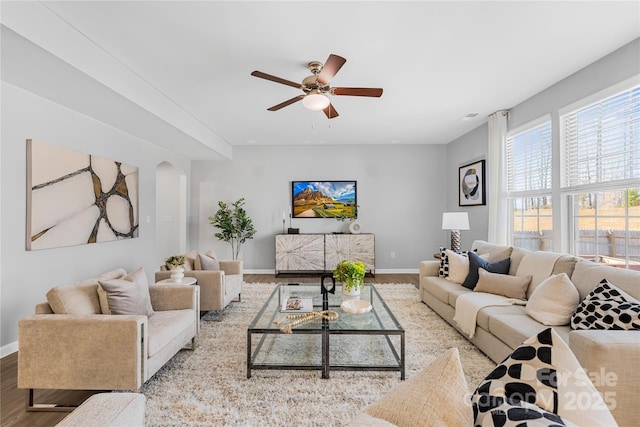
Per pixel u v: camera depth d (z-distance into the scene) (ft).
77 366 5.89
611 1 6.35
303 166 19.62
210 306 10.84
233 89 10.59
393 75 9.63
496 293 9.38
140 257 14.29
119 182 12.67
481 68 9.22
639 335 4.95
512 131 12.65
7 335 8.27
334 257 18.34
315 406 6.08
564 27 7.20
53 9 6.43
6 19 5.68
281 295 10.30
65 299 6.29
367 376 7.23
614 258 8.61
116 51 8.13
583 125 9.50
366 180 19.58
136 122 11.46
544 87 10.63
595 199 9.21
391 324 7.47
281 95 11.14
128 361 5.88
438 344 8.84
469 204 16.34
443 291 10.53
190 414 5.84
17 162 8.55
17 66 7.16
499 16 6.79
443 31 7.33
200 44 7.79
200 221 19.77
